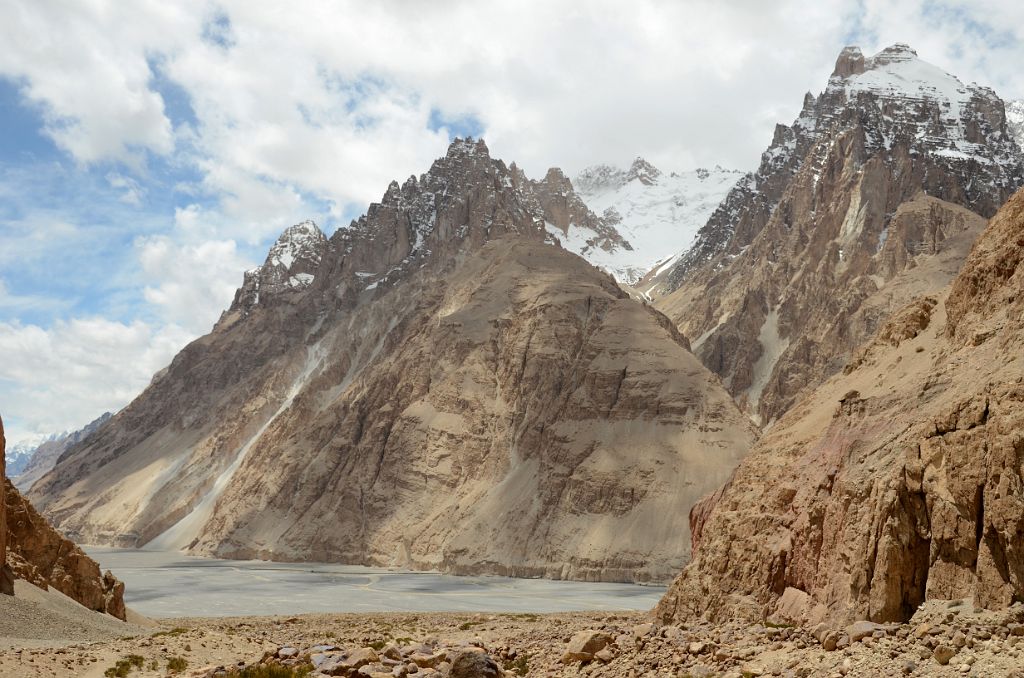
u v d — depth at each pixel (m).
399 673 34.59
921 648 28.84
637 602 143.75
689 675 31.91
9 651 47.72
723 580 48.38
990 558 31.81
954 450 34.38
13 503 75.12
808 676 29.44
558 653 40.78
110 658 49.00
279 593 159.50
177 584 177.25
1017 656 26.19
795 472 49.47
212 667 42.41
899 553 35.34
